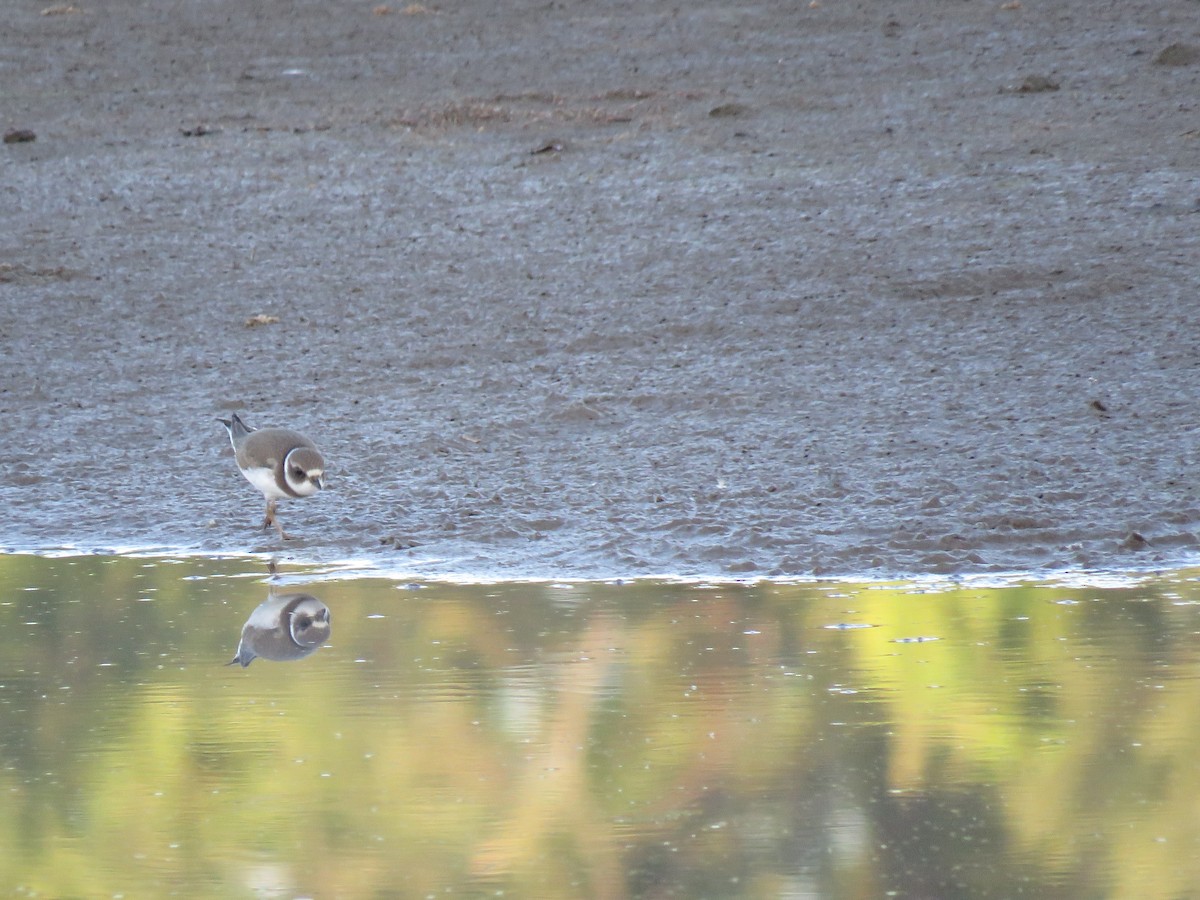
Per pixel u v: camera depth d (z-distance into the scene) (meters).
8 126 30.28
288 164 26.56
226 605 10.17
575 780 6.91
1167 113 26.42
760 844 6.21
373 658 8.86
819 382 15.85
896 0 36.59
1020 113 27.30
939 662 8.57
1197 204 21.08
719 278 19.61
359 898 5.77
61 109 31.53
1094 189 22.17
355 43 36.09
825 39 34.00
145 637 9.42
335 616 9.84
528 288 19.77
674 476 13.23
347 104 30.97
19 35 37.34
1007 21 34.19
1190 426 13.85
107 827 6.48
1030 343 16.59
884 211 21.91
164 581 10.91
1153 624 9.29
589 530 11.95
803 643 9.02
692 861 6.05
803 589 10.38
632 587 10.52
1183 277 18.25
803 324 17.81
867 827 6.34
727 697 8.00
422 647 9.06
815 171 24.31
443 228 22.55
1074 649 8.77
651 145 26.56
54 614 10.01
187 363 17.75
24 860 6.16
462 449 14.38
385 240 22.17
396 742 7.43
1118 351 16.09
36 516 13.07
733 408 15.19
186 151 27.75
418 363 17.30
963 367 16.03
